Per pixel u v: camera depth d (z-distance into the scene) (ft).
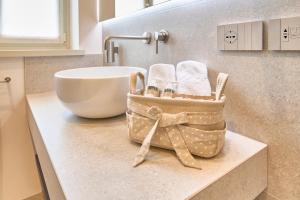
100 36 4.77
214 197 1.44
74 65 4.52
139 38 3.27
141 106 1.81
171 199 1.24
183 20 2.70
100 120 2.65
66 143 1.99
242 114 2.15
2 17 4.14
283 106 1.85
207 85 2.27
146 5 3.30
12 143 4.17
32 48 4.51
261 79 1.97
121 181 1.41
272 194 2.01
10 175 4.26
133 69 3.31
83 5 4.46
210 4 2.34
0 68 3.85
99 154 1.78
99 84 2.33
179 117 1.65
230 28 2.14
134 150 1.85
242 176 1.68
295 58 1.73
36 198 4.56
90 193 1.29
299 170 1.80
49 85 4.32
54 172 1.57
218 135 1.63
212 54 2.38
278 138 1.90
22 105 4.14
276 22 1.79
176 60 2.86
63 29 4.82
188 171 1.53
